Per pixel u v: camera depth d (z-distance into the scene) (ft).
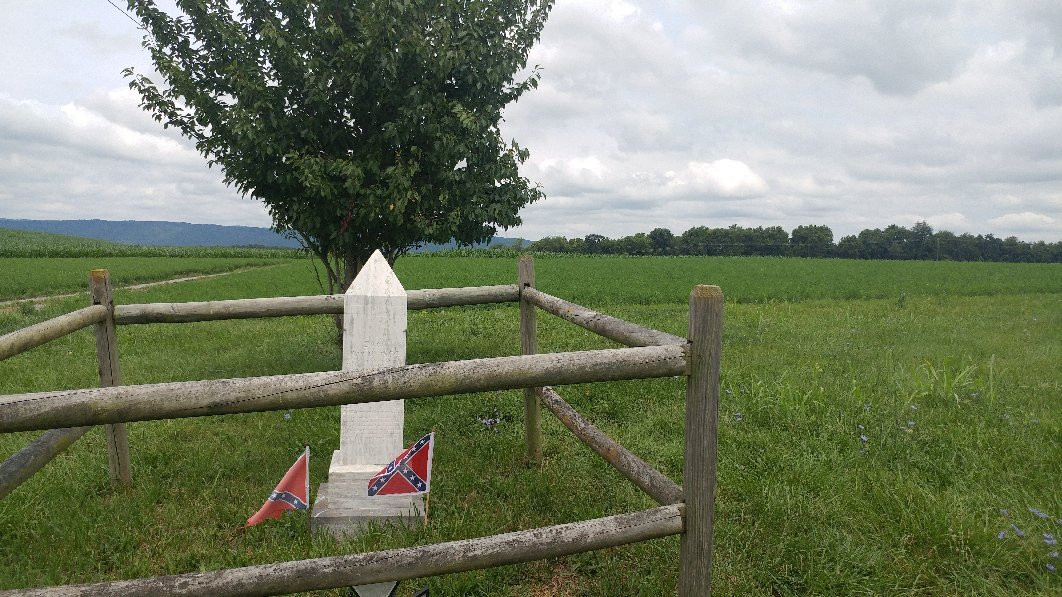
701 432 5.90
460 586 7.79
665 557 8.40
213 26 17.56
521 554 5.47
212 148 18.40
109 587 4.57
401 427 9.64
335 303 10.70
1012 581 8.13
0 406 4.13
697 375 5.82
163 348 24.40
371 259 9.77
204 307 10.19
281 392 4.70
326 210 18.43
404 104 18.39
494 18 19.36
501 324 30.27
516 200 21.07
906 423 14.15
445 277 74.23
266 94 17.29
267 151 16.84
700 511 6.08
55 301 46.57
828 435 13.64
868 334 29.12
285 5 17.87
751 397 16.44
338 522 9.34
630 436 13.78
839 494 10.47
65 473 11.46
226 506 10.22
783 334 28.89
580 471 11.67
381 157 18.81
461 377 5.10
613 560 8.30
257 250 223.92
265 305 10.41
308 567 4.98
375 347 9.48
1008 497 10.39
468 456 12.51
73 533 9.11
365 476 9.37
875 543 9.05
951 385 16.46
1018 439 13.12
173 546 9.02
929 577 8.29
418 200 18.38
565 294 56.49
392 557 5.17
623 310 43.34
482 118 18.92
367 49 17.17
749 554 8.77
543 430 14.20
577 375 5.40
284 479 7.34
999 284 81.46
